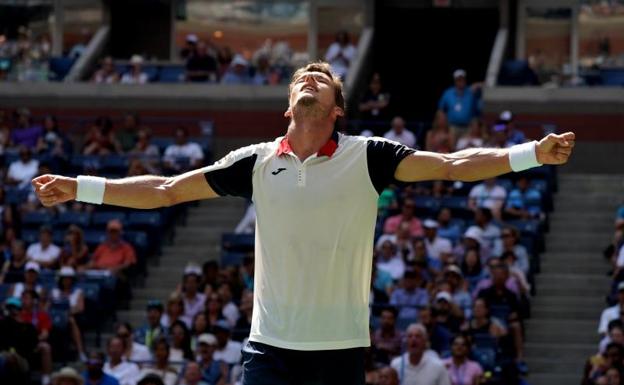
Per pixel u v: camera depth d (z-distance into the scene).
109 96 44.00
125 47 48.69
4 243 34.31
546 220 35.62
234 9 48.03
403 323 28.16
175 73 45.94
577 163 41.84
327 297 10.06
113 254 33.03
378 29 48.28
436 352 26.73
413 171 10.08
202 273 31.30
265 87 43.44
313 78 10.18
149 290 33.59
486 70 48.12
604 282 33.09
